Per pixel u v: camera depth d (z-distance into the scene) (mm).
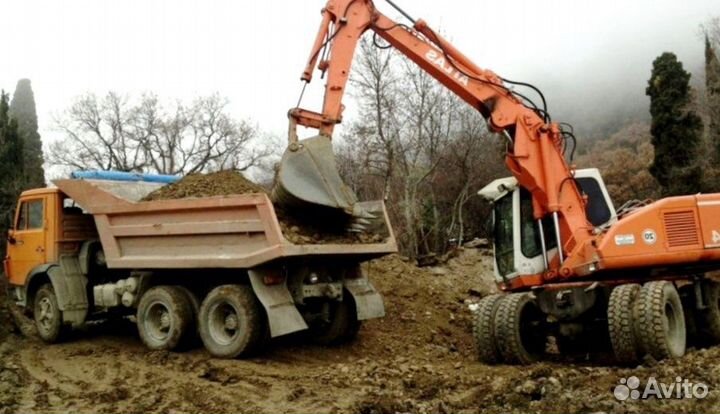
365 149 24781
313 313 8383
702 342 8398
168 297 8141
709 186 22031
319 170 7625
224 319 7832
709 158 23734
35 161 25438
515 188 8492
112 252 8602
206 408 5758
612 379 5910
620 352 6926
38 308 9617
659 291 6883
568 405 5078
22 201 10078
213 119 41250
